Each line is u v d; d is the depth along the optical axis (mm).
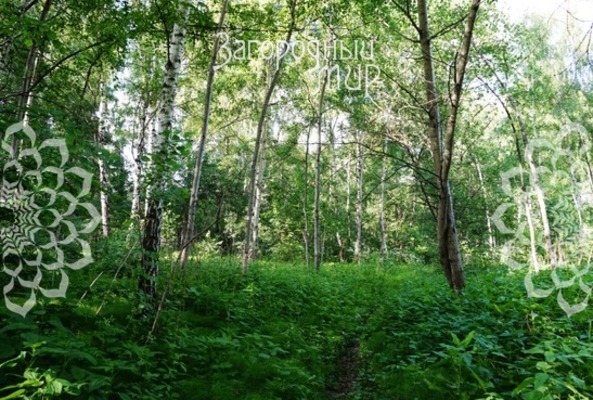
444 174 7867
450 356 4449
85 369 3965
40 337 3650
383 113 9078
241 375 5375
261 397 4820
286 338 7121
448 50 14406
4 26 5609
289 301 9703
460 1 15383
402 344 6484
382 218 25688
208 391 4754
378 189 28344
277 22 13219
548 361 3723
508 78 16609
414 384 5141
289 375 5465
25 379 3580
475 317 6004
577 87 6312
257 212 21016
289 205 26516
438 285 10695
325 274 16641
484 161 23141
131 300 6457
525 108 20266
